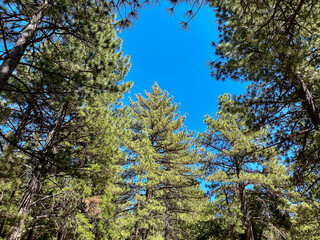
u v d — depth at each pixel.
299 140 6.18
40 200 6.85
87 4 5.05
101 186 7.37
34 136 6.94
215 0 5.33
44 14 4.88
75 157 7.50
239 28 4.93
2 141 5.46
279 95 6.00
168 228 14.03
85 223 7.76
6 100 6.50
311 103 5.07
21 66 6.30
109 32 5.93
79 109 7.68
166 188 16.20
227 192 13.14
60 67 5.09
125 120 8.92
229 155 12.41
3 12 5.19
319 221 8.48
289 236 10.49
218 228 14.97
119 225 12.47
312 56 4.74
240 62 4.91
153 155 14.59
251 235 10.95
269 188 11.59
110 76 6.24
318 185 6.40
